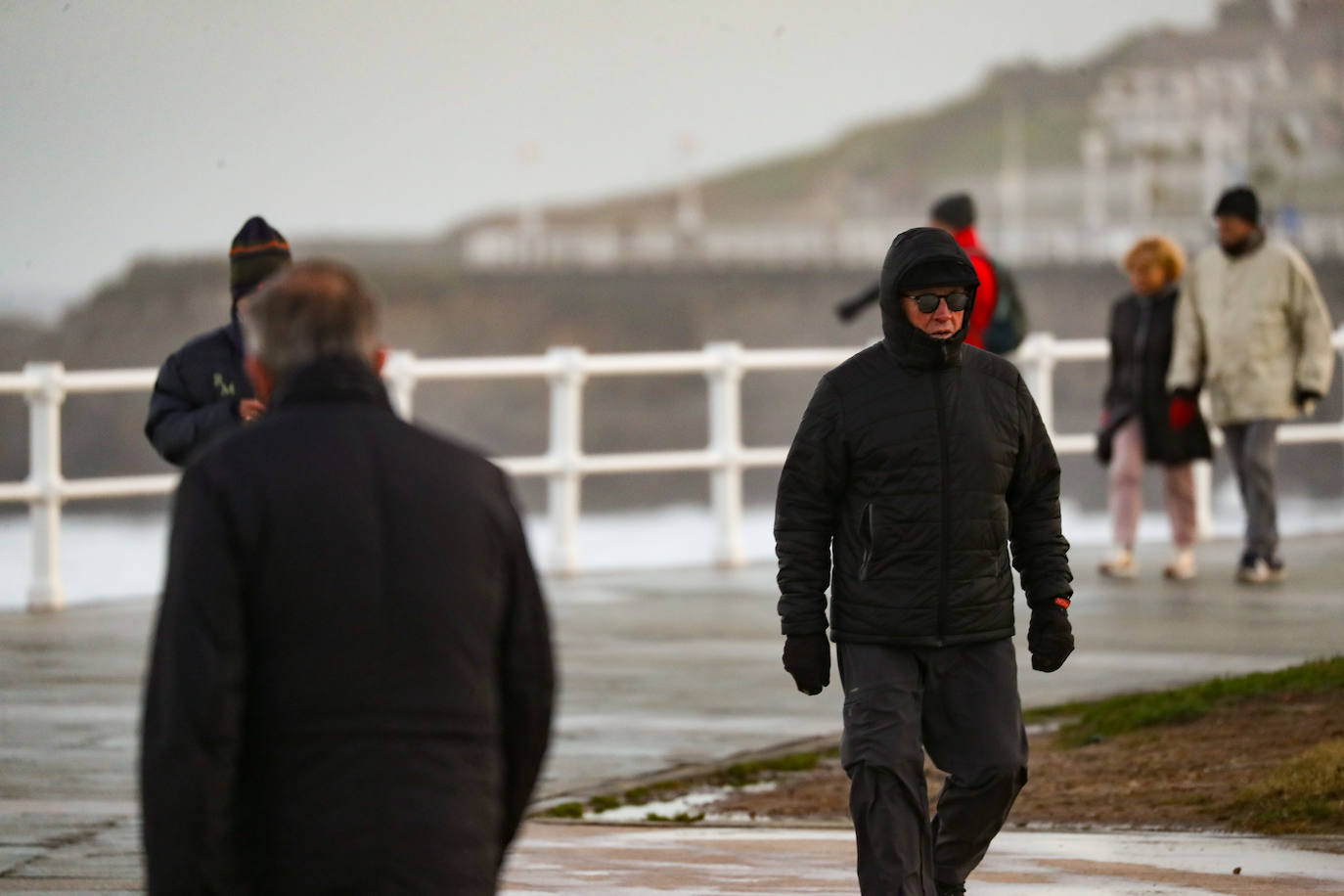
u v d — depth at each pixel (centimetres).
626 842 2223
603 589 4691
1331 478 16375
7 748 2795
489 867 1102
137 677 3419
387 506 1110
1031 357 5344
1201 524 5588
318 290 1165
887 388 1786
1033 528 1842
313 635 1084
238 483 1100
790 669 1809
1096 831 2216
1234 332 4300
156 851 1058
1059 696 3108
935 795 2480
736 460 5150
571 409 4984
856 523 1789
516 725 1155
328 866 1062
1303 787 2264
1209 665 3344
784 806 2464
